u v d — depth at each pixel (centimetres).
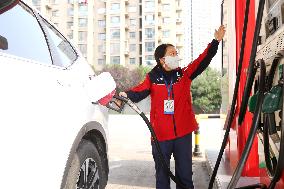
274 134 203
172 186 479
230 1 485
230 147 490
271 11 250
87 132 274
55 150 209
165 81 340
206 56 344
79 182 260
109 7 8000
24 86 190
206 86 5666
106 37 7975
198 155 741
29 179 183
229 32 498
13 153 172
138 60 8038
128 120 2389
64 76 246
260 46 288
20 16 221
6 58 183
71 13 8006
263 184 270
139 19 8125
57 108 219
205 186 479
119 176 547
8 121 171
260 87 198
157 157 346
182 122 338
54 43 269
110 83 276
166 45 344
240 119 233
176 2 8200
